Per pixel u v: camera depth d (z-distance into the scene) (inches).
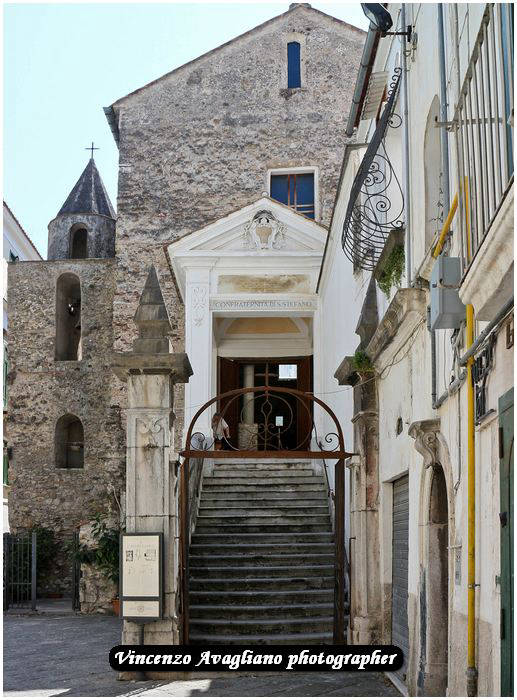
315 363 796.6
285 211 811.4
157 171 995.9
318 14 1013.8
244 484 698.8
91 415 1025.5
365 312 458.0
